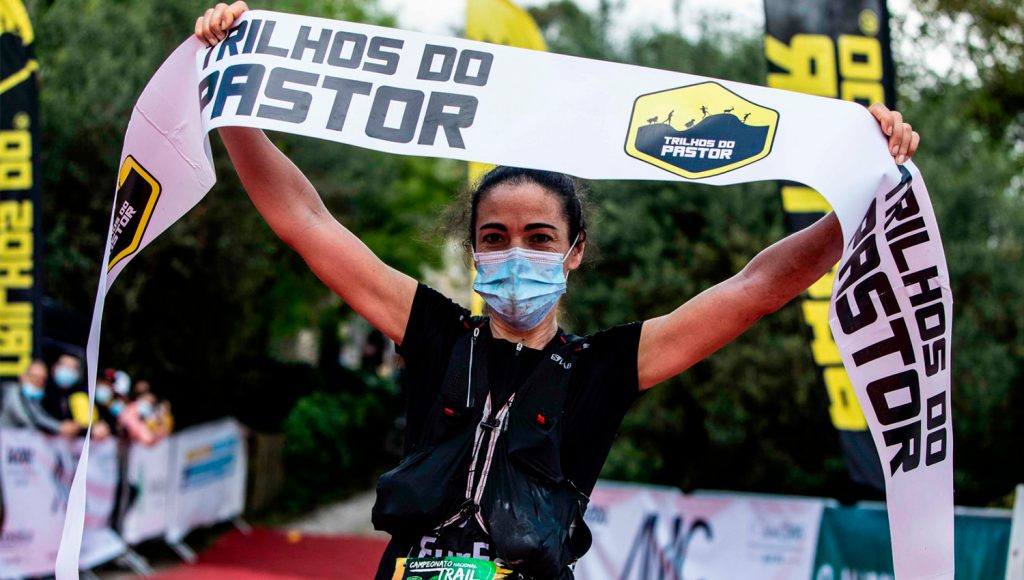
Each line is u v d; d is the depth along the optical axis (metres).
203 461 14.64
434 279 28.39
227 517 15.83
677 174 3.06
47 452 10.58
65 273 13.75
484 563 2.63
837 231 3.09
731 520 10.35
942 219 12.75
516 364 2.86
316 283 19.75
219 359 16.16
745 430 12.70
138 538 12.46
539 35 9.78
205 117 3.17
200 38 3.28
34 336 9.98
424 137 3.06
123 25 14.44
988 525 9.30
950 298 3.32
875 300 3.27
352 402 23.28
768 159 3.11
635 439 13.31
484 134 3.05
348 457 21.44
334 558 14.55
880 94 8.56
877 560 9.75
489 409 2.80
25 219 9.90
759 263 3.04
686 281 12.66
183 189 3.30
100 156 13.71
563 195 3.00
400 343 2.99
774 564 10.15
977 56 18.33
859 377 3.33
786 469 12.98
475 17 9.47
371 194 20.25
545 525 2.67
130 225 3.36
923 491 3.35
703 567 10.38
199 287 15.20
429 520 2.71
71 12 14.26
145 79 14.07
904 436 3.36
